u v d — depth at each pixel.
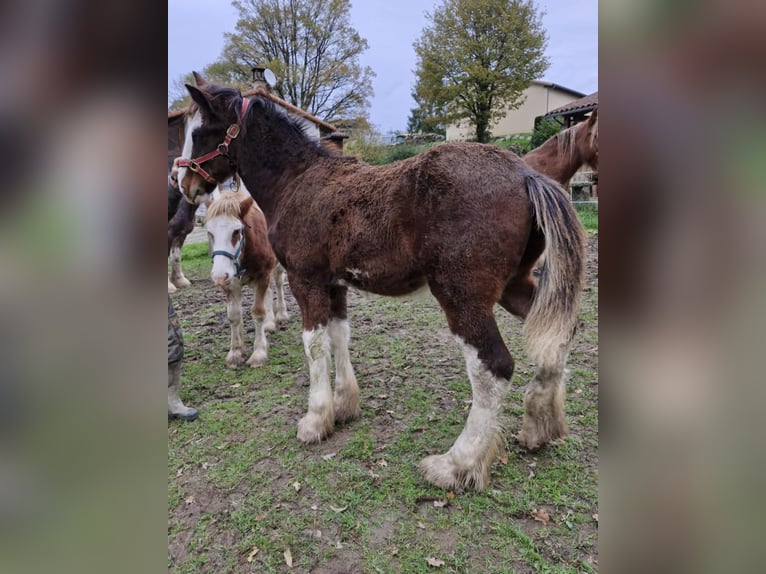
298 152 2.52
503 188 1.76
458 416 2.60
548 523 1.75
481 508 1.85
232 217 3.00
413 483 2.02
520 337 3.71
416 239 1.87
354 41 22.84
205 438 2.50
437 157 1.84
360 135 22.44
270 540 1.74
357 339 3.97
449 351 3.60
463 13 21.31
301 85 22.28
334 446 2.36
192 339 4.22
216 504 1.96
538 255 2.06
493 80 21.62
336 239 2.14
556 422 2.21
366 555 1.65
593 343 3.46
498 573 1.54
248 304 5.35
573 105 16.44
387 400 2.85
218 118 2.65
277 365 3.54
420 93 23.55
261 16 21.33
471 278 1.77
